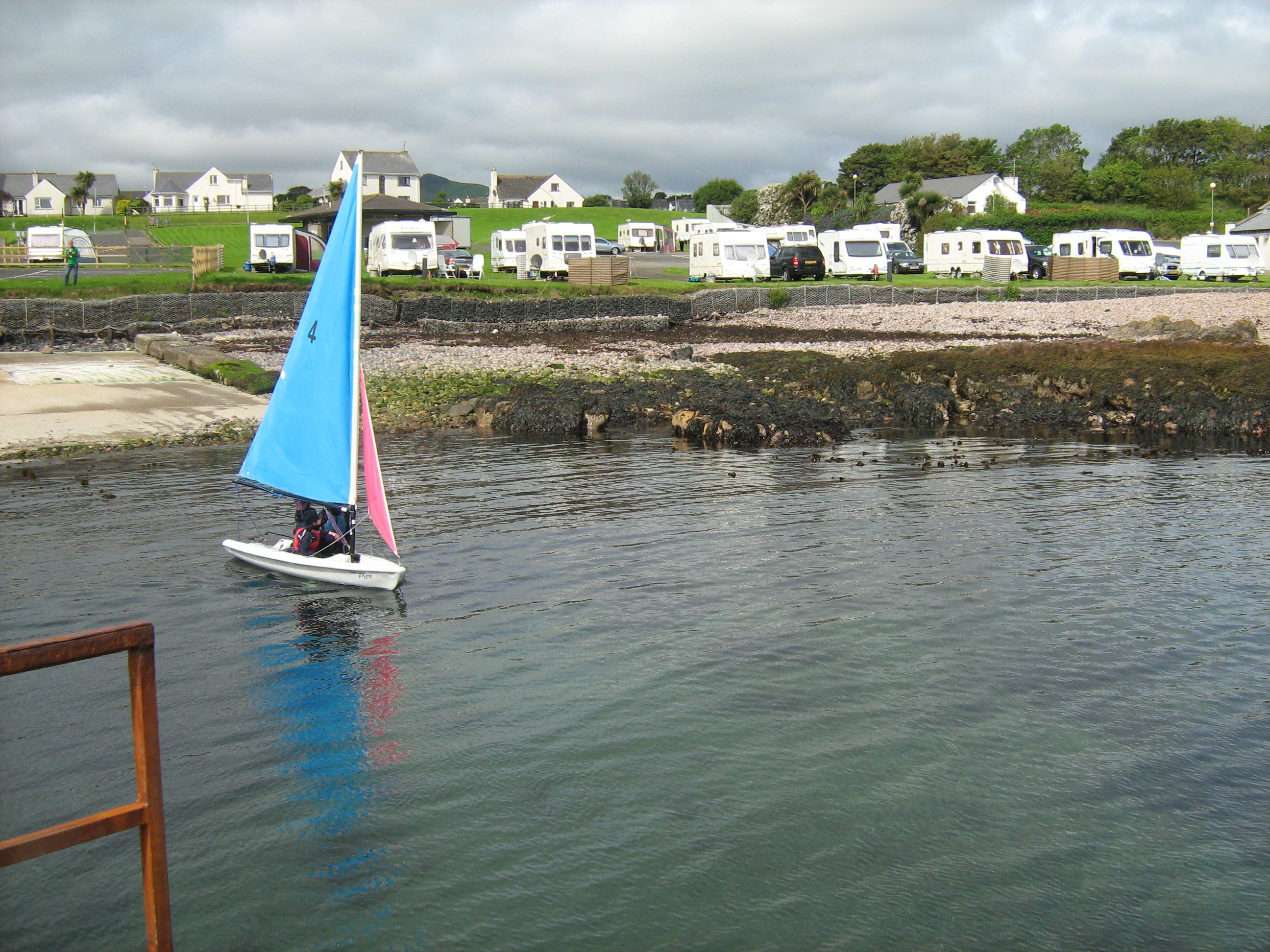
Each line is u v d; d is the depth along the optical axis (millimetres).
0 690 10422
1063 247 75438
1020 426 28578
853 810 8281
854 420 29297
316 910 7031
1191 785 8680
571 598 13344
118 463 21469
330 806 8344
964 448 25016
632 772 8883
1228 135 143750
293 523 16734
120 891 7242
